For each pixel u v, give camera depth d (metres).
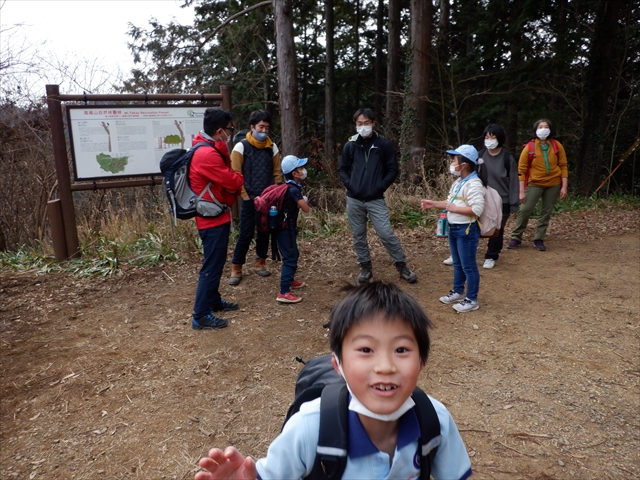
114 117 5.76
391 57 16.52
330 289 5.05
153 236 6.49
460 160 4.16
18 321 4.26
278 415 2.90
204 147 3.76
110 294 4.91
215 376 3.35
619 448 2.57
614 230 7.52
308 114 21.62
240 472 1.17
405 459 1.16
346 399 1.16
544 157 6.07
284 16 10.47
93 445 2.66
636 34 12.67
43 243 6.79
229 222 4.01
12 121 7.98
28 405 3.03
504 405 2.96
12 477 2.42
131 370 3.43
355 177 4.96
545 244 6.76
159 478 2.41
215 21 15.78
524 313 4.36
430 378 3.28
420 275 5.48
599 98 10.59
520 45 13.48
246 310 4.47
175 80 12.24
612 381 3.22
